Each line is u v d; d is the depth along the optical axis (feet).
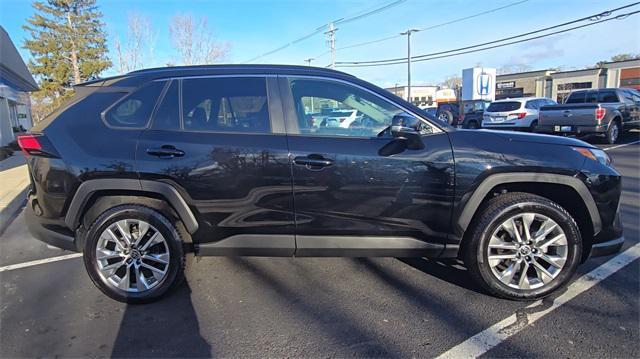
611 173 10.04
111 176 9.73
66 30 128.36
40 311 10.02
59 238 10.19
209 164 9.69
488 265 9.93
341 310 9.84
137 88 10.30
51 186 9.84
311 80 10.34
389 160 9.68
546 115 41.96
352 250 10.12
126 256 10.11
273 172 9.73
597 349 8.11
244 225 9.98
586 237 10.41
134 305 10.25
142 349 8.42
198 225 9.97
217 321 9.46
